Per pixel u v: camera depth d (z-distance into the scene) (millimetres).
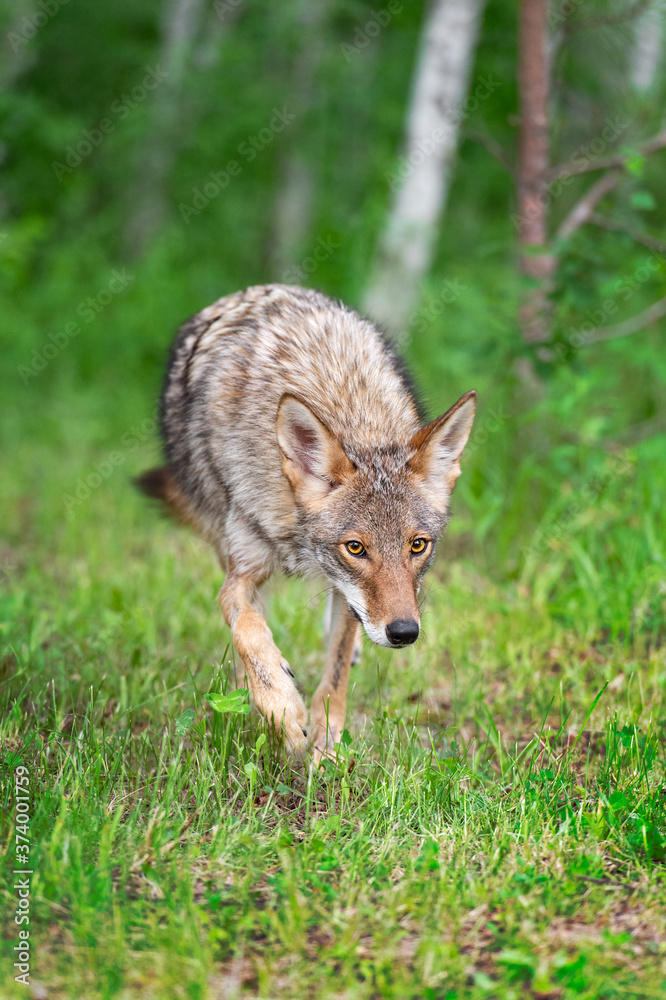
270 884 6168
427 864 6215
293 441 7777
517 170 14273
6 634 9891
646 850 6367
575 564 11312
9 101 24641
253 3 27828
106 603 11508
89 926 5406
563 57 17031
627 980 5168
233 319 9273
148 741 7859
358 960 5375
